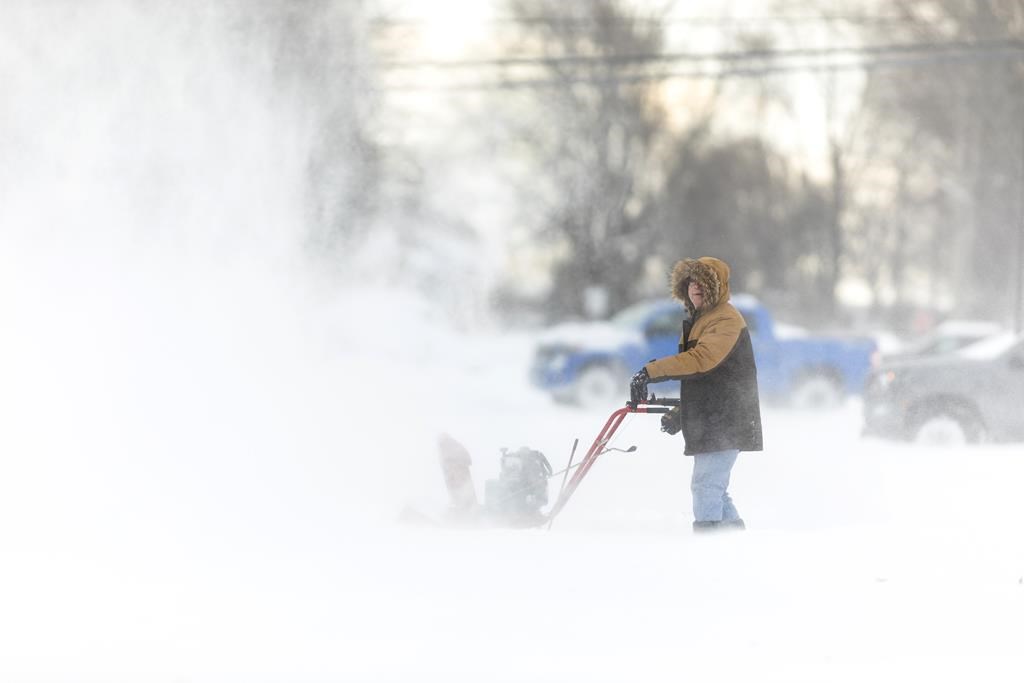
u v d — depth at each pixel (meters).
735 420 21.69
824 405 67.25
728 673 12.91
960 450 40.25
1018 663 13.15
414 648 13.80
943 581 16.78
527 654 13.58
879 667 13.08
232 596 16.12
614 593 16.19
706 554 18.56
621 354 68.00
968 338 71.31
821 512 26.80
